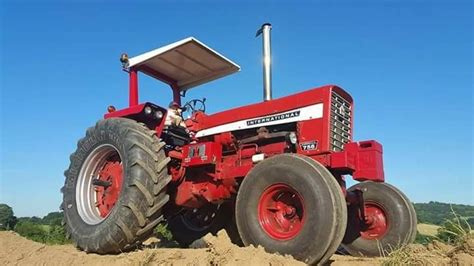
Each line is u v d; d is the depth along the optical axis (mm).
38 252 4375
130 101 5945
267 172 4215
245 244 4250
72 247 5379
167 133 5941
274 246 3959
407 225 5207
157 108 5520
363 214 5430
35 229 9812
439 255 3686
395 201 5328
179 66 6457
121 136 5094
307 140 4699
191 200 5539
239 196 4387
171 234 6691
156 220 4867
